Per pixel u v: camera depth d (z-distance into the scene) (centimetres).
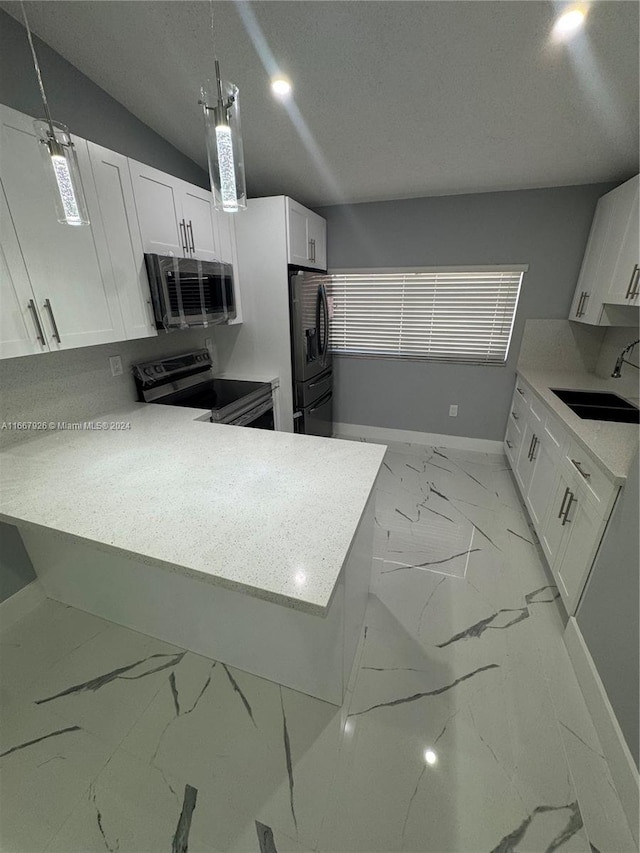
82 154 151
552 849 101
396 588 191
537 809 109
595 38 141
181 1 138
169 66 172
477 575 200
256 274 271
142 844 103
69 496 120
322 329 322
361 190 288
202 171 267
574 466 171
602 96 170
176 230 208
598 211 258
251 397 257
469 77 167
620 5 128
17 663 154
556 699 138
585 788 113
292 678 139
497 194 285
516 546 224
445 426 367
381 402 381
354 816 108
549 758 121
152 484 127
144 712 135
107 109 193
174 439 167
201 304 223
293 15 142
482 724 130
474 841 103
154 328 200
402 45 152
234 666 150
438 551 219
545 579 197
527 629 168
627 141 203
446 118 197
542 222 282
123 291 178
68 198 110
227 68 170
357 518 106
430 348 351
